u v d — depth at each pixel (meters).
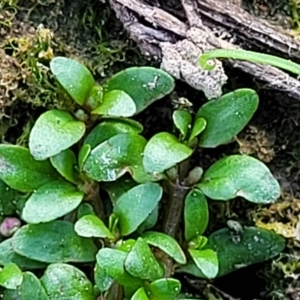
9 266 0.07
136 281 0.07
